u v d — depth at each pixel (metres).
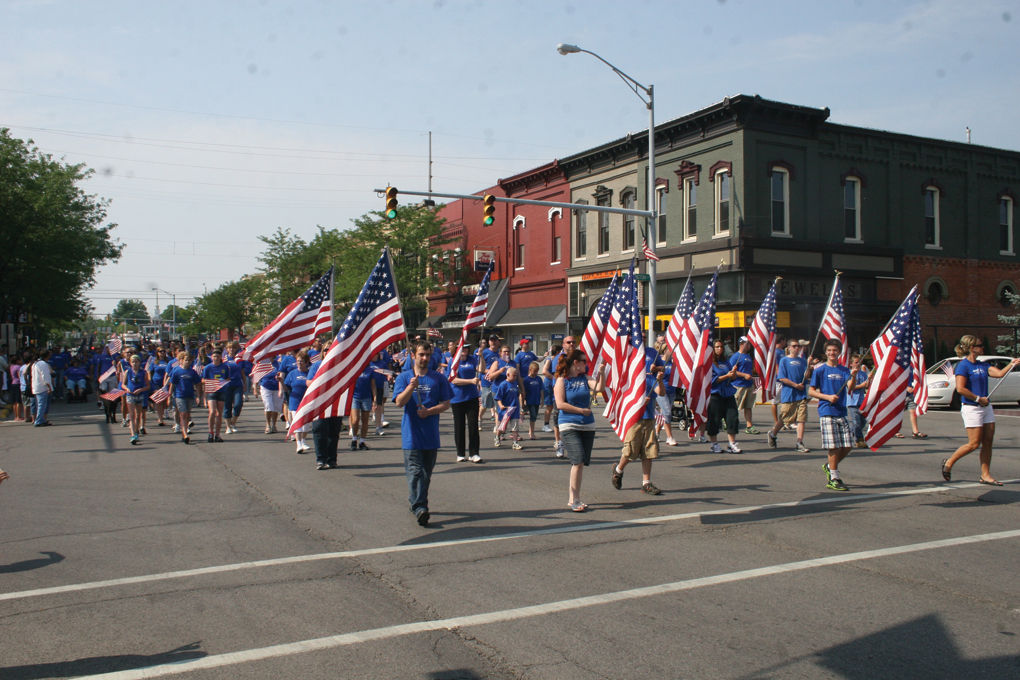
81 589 6.07
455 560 6.84
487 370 17.11
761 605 5.59
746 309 28.69
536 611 5.52
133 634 5.13
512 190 41.72
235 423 18.56
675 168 31.83
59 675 4.50
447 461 12.80
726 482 10.56
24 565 6.74
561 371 8.86
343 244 46.16
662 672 4.48
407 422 8.21
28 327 44.88
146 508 9.10
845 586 6.00
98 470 11.92
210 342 20.62
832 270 30.56
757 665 4.57
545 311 39.09
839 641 4.91
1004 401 21.81
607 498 9.55
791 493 9.74
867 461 12.45
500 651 4.82
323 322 16.83
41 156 34.44
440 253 45.41
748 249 28.58
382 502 9.42
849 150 31.30
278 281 57.19
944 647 4.81
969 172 34.66
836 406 9.84
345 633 5.13
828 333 14.81
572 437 8.80
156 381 18.84
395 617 5.43
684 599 5.74
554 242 39.09
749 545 7.24
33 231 32.41
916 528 7.85
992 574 6.28
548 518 8.47
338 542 7.51
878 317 31.91
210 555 7.05
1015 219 36.31
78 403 28.86
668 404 14.31
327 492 10.09
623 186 34.50
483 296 17.25
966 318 34.50
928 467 11.80
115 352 25.83
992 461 12.38
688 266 30.91
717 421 13.53
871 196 31.91
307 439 15.86
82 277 39.22
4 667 4.61
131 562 6.82
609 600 5.74
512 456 13.38
